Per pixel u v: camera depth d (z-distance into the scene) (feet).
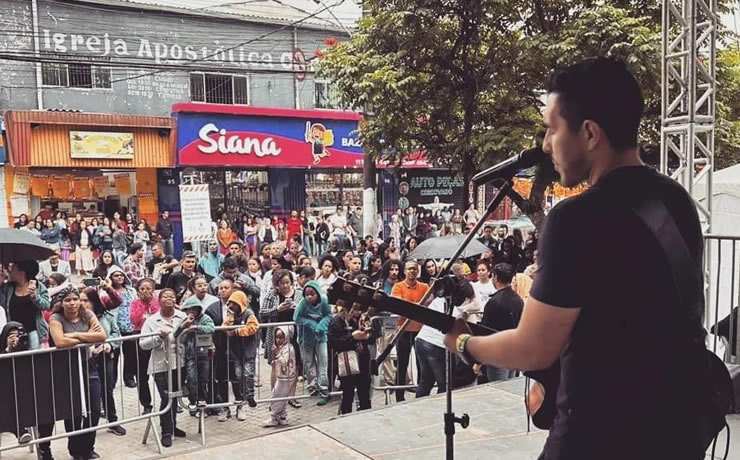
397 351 22.15
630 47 29.86
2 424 16.42
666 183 5.13
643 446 4.74
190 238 36.83
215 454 13.07
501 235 49.42
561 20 34.04
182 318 20.84
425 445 13.30
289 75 64.59
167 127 56.34
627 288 4.62
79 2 54.39
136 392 25.64
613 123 4.91
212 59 60.70
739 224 25.86
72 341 17.66
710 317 19.34
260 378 26.96
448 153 36.40
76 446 18.81
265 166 61.57
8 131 50.49
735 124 39.78
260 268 34.99
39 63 53.31
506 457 12.61
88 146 53.26
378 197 68.90
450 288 8.44
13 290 21.13
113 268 26.76
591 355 4.73
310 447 13.33
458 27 34.19
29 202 53.26
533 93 35.09
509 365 5.08
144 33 57.47
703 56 35.01
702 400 4.96
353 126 65.36
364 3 34.63
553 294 4.66
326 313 22.82
